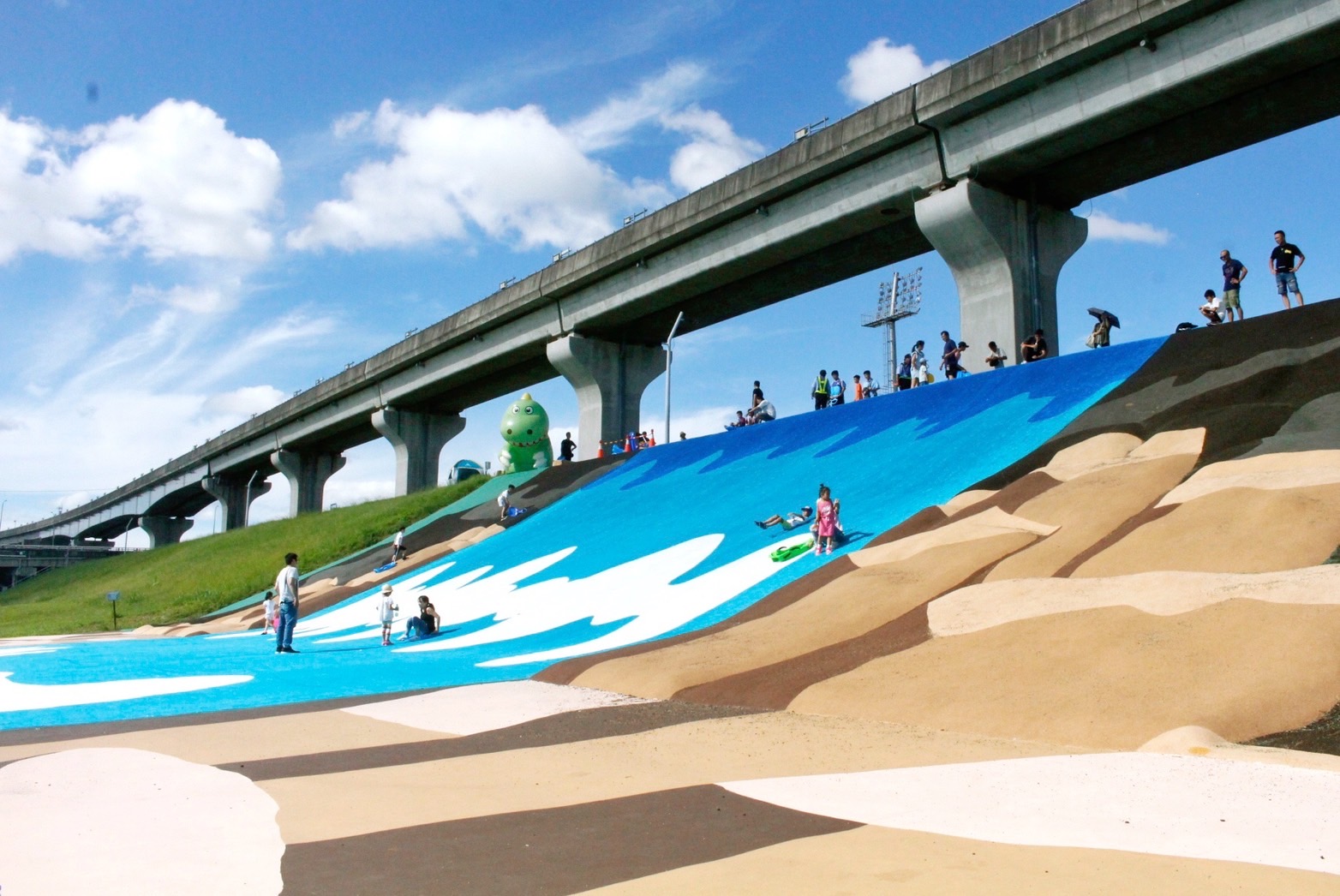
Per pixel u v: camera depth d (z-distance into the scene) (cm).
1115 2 2672
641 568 2359
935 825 651
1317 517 1251
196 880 545
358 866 573
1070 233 3450
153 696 1453
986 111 3083
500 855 594
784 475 2723
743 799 735
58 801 751
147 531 11906
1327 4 2370
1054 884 524
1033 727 973
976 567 1520
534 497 3934
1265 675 952
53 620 4553
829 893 515
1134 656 1055
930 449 2364
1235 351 1962
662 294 4478
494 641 2072
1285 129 2858
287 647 2198
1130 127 2888
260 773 858
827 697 1159
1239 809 673
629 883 537
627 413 5219
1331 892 508
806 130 3694
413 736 1048
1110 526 1488
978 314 3312
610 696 1307
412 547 3884
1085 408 2084
